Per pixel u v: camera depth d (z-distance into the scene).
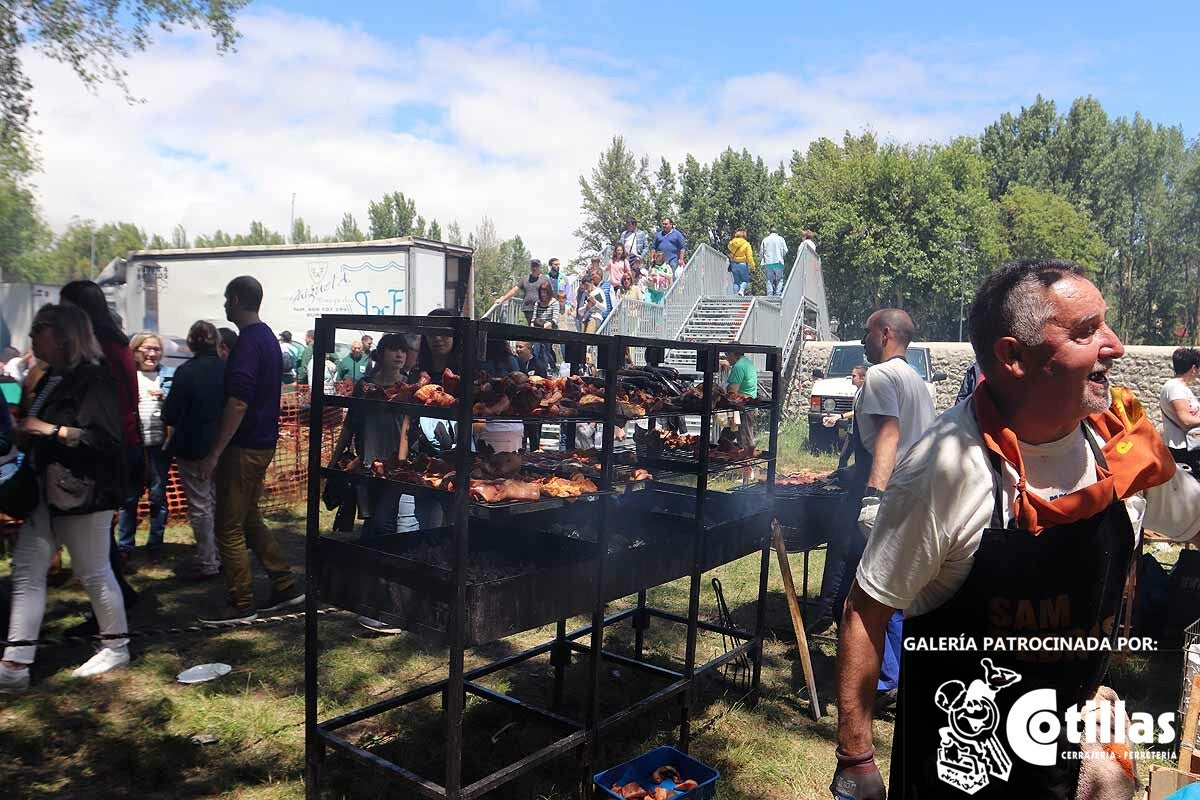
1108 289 59.56
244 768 3.32
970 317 1.60
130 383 4.38
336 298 13.47
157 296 14.88
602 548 3.09
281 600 5.10
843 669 1.67
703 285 18.36
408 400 2.86
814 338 20.88
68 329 3.74
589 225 60.06
